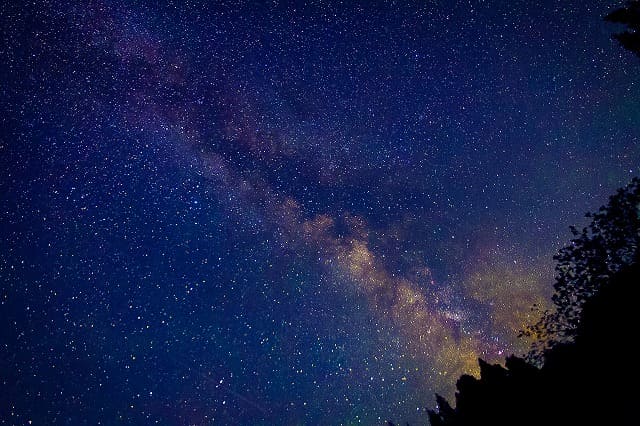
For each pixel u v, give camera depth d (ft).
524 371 62.34
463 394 68.95
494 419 62.08
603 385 52.37
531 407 58.49
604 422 49.42
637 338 51.67
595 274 67.46
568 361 58.65
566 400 55.21
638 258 62.28
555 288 72.02
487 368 67.05
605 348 54.90
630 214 65.05
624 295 56.39
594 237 68.23
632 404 47.32
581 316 64.85
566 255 70.49
